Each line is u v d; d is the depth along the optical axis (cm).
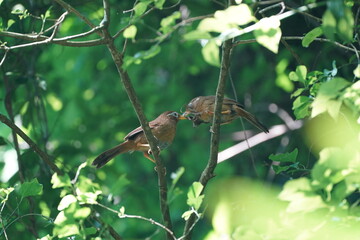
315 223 606
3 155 1783
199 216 738
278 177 1371
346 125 917
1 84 1465
